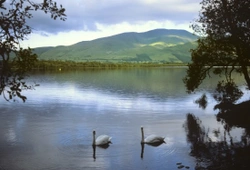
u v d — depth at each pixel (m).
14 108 47.09
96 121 36.69
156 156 22.31
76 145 25.58
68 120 37.22
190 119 37.62
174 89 78.38
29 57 10.85
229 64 41.41
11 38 9.48
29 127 32.84
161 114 41.69
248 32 27.88
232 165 19.67
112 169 19.58
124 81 110.25
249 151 22.77
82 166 20.22
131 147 24.95
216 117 38.69
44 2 10.15
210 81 103.56
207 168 19.30
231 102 46.53
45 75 148.25
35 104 51.88
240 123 33.81
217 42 35.25
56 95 66.38
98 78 128.12
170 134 29.59
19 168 19.86
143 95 65.50
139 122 36.09
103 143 25.55
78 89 80.25
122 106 49.66
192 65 41.31
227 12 28.66
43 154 22.94
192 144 25.52
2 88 9.49
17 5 9.76
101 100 57.78
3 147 24.80
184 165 20.03
